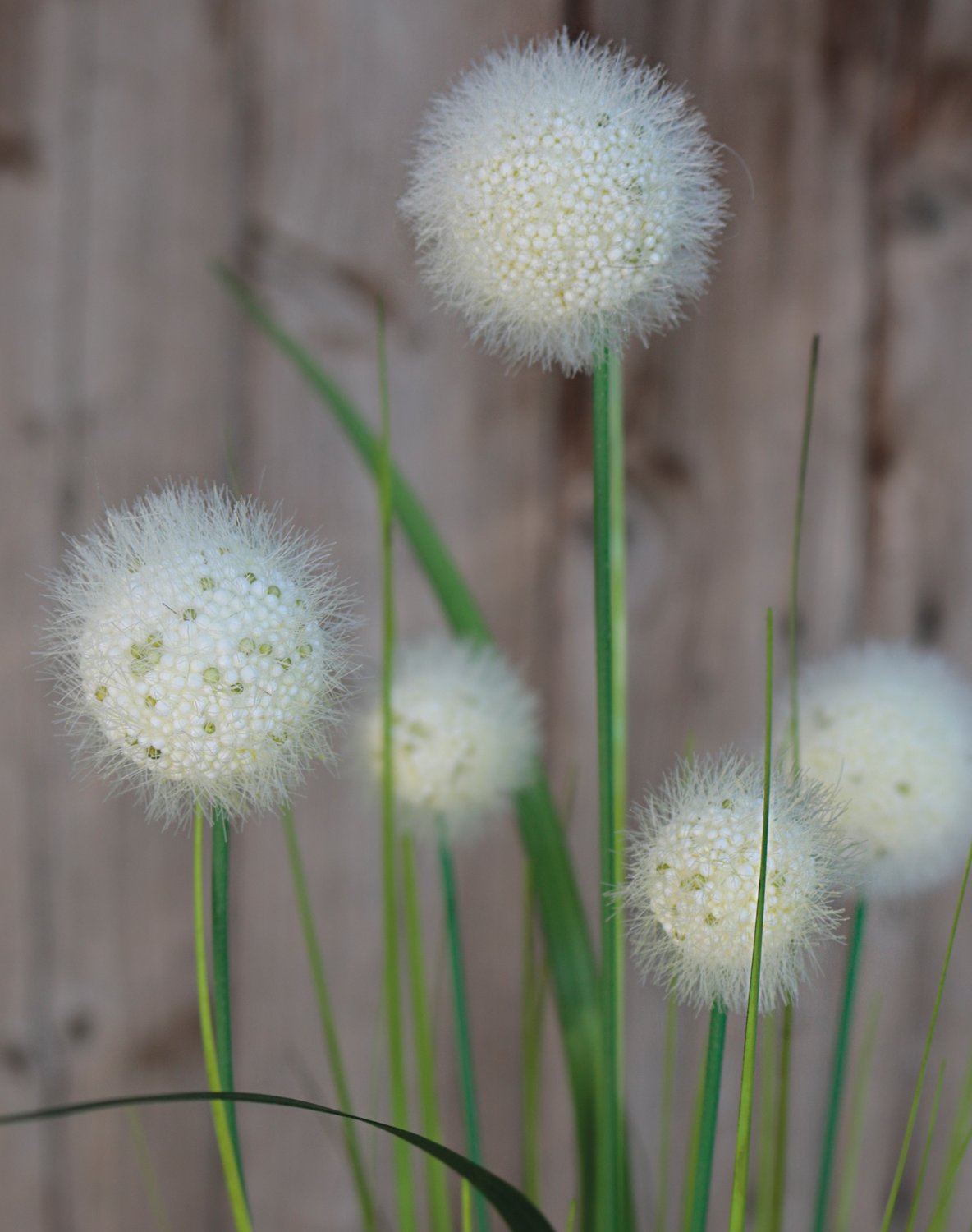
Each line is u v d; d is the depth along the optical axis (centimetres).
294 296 88
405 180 53
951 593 91
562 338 52
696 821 50
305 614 49
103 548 50
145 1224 91
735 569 90
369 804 61
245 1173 90
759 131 88
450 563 65
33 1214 90
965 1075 90
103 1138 90
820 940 51
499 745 60
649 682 90
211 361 88
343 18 86
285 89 87
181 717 48
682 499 90
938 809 55
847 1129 90
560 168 50
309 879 90
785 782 51
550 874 61
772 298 89
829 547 91
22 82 85
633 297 51
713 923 49
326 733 51
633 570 90
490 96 51
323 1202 90
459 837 62
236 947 90
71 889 89
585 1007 60
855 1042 90
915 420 91
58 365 87
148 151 87
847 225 89
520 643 91
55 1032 90
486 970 90
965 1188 90
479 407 90
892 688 57
